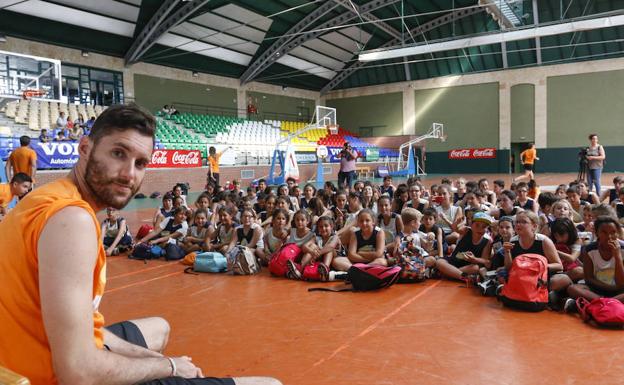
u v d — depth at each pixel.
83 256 0.99
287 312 3.88
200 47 23.20
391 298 4.26
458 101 28.50
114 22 19.23
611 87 24.20
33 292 1.01
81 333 0.98
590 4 21.91
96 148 1.12
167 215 7.04
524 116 26.50
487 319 3.60
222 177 18.45
